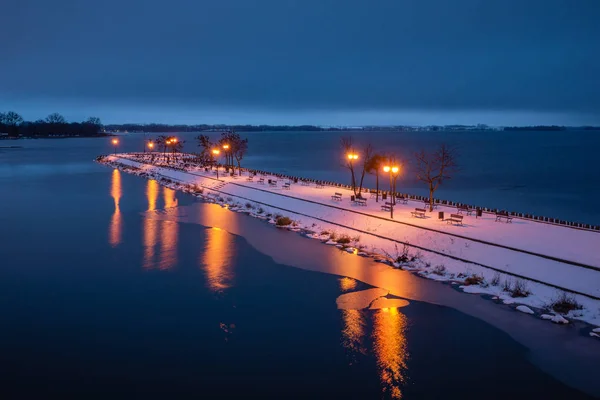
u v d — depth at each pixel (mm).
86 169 89938
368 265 27656
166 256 29828
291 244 32594
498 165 111625
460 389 15484
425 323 20000
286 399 15047
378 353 17719
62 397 15180
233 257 29609
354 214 39000
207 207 47625
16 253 30359
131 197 54375
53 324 20141
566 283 22594
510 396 15062
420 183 78750
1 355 17672
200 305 22094
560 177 87688
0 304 22203
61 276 26016
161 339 18828
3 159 113688
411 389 15523
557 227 32094
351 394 15289
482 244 28422
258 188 55562
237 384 15844
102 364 17062
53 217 42031
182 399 15070
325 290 23859
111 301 22562
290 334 19203
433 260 27609
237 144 95312
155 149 166750
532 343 18109
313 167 107625
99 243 32906
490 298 22250
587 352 17359
